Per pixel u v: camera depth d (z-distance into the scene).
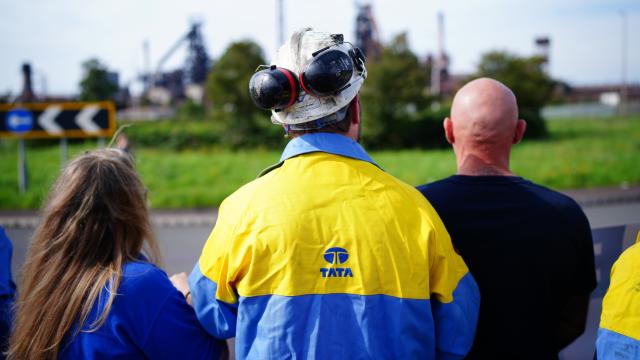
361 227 1.34
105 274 1.42
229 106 26.97
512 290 1.71
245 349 1.34
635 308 1.18
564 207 1.72
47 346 1.38
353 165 1.41
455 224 1.73
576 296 1.85
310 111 1.43
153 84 54.38
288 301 1.30
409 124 26.41
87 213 1.45
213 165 18.30
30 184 13.34
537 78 29.31
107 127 12.11
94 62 35.41
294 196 1.36
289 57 1.45
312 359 1.28
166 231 8.63
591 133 29.11
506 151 1.79
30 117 11.95
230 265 1.36
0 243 1.76
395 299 1.32
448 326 1.40
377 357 1.29
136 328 1.40
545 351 1.75
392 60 26.59
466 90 1.79
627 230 2.42
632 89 56.31
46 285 1.42
